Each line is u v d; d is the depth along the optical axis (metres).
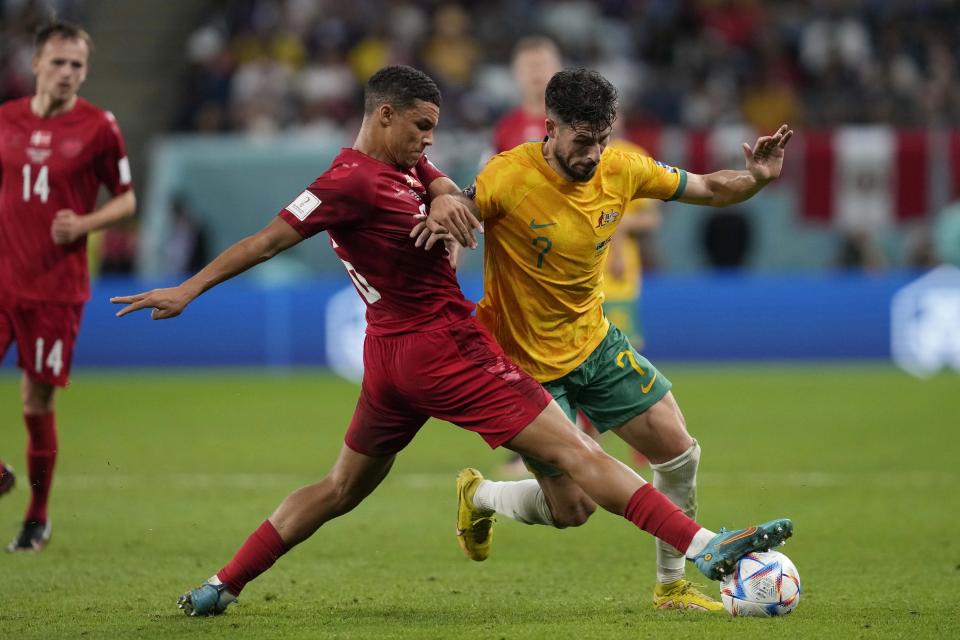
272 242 16.23
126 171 24.17
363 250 16.66
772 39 74.12
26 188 23.31
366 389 17.25
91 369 54.94
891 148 58.19
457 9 75.25
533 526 25.62
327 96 70.00
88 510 27.23
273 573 21.19
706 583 20.47
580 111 16.33
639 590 19.70
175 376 53.50
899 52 73.31
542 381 17.86
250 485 30.36
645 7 76.12
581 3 75.81
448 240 16.80
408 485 30.55
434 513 27.06
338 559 22.45
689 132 58.16
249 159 60.53
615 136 41.06
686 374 53.03
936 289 54.53
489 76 72.19
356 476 17.55
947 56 72.69
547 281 17.48
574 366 17.84
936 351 54.38
